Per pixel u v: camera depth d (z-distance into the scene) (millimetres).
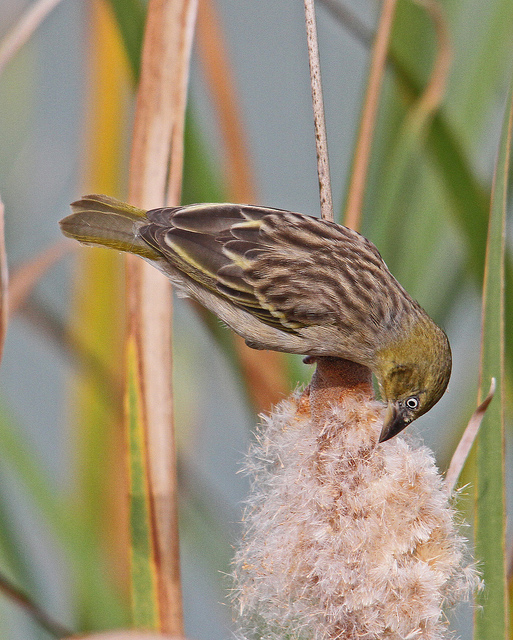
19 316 10633
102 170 11070
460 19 10469
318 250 8672
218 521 11328
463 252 10594
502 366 7625
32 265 9430
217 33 10133
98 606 10102
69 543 10195
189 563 12750
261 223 8836
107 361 11062
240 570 8023
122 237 9312
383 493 7602
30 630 10508
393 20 10148
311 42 8422
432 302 10719
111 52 10828
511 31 10234
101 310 11055
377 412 8023
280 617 7910
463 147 9820
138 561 8109
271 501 7941
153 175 8766
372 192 10375
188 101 9828
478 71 10383
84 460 10883
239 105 10344
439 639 7543
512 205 10109
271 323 8781
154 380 8203
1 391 10484
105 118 10977
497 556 7438
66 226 9430
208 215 8938
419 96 10242
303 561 7691
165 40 8484
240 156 10320
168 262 9203
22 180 12219
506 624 7336
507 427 9781
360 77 12055
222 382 13273
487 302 7742
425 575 7449
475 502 7609
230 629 8742
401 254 10266
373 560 7492
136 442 8180
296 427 8125
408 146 9539
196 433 12773
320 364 8383
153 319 8273
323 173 8703
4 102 12109
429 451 7891
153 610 8055
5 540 10391
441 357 8586
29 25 8617
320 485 7758
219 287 8781
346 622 7602
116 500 10867
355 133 10281
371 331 8539
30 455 10305
